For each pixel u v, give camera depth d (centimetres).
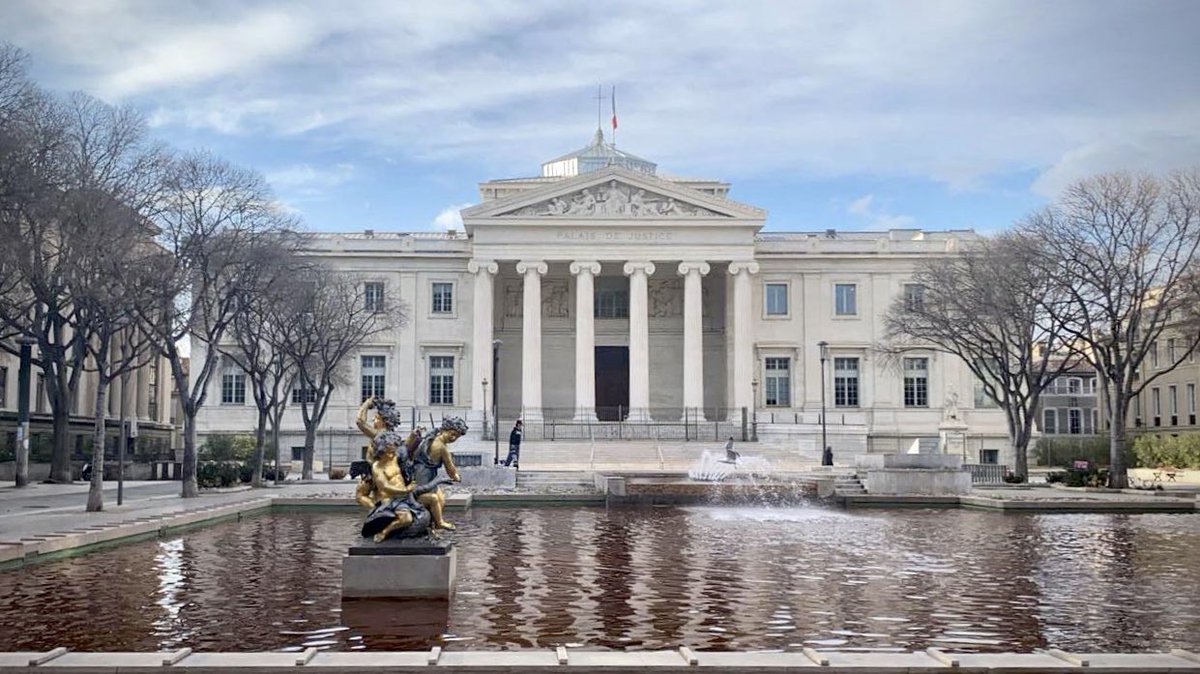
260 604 1864
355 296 7388
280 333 6606
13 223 4075
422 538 1900
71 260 4184
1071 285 5500
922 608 1880
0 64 4331
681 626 1695
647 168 10319
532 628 1666
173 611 1800
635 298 8069
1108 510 4303
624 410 8806
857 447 7750
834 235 9181
